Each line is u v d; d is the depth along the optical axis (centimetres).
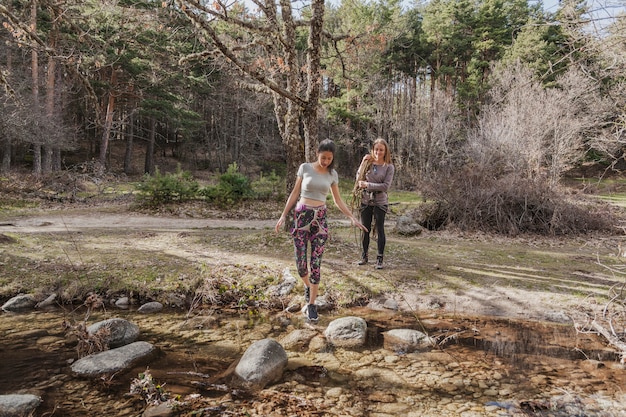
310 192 399
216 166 3575
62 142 2123
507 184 1104
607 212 1132
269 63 764
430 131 2623
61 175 1778
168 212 1304
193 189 1420
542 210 1069
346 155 3838
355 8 2652
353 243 731
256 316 456
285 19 676
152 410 255
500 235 1023
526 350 363
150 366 324
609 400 273
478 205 1069
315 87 675
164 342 377
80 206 1458
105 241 734
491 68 2869
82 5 1059
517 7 3073
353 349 364
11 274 522
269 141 3394
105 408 260
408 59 3556
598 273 596
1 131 1759
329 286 516
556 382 301
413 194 2600
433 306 479
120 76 2534
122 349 340
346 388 291
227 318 449
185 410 256
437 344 377
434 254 696
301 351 358
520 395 281
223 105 3123
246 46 739
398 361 339
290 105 712
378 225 576
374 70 2828
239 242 723
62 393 278
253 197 1487
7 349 351
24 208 1324
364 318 448
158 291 504
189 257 619
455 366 329
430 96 2848
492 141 1686
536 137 1617
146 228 954
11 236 698
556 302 477
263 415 251
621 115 422
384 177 568
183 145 3725
